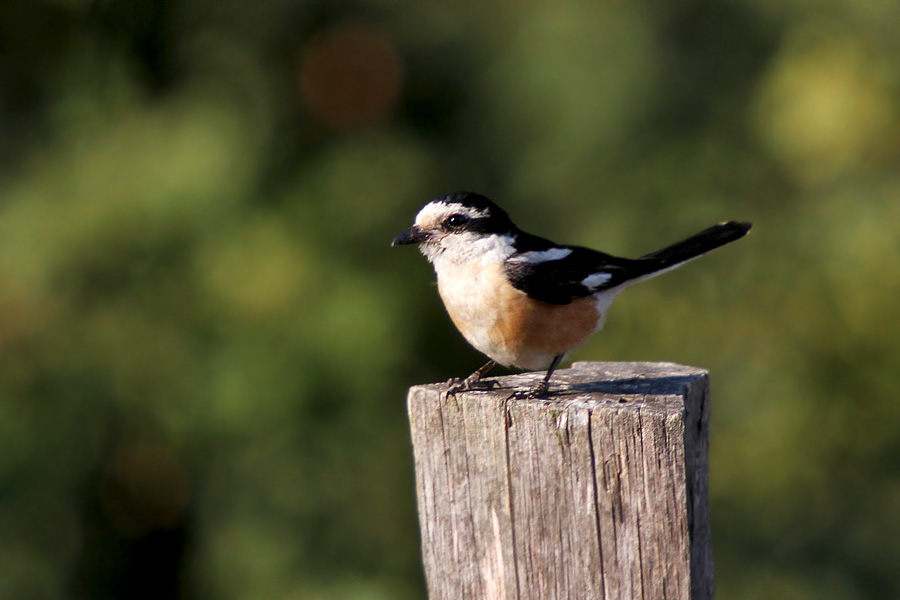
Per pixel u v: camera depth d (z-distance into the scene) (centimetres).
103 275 1173
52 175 1209
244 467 1195
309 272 1143
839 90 1188
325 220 1191
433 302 1187
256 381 1123
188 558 1278
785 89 1232
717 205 1306
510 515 589
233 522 1231
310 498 1205
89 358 1168
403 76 1358
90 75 1253
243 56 1316
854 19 1257
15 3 1212
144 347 1164
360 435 1172
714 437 1248
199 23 1299
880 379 1180
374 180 1238
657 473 551
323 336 1121
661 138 1368
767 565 1274
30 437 1171
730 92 1386
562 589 578
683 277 1276
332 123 1327
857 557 1266
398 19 1388
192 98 1257
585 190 1359
